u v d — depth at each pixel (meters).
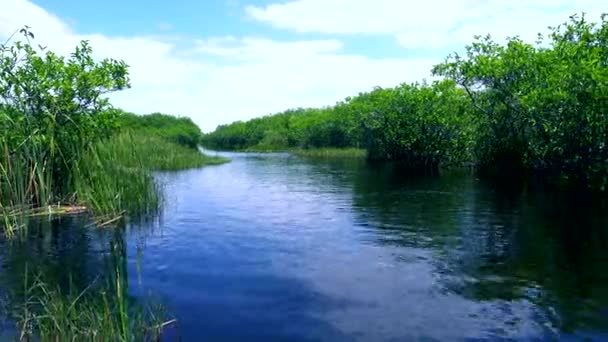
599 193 20.67
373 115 44.41
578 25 23.59
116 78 17.22
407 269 10.32
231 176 31.55
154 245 12.43
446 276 9.82
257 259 11.18
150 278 9.73
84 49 16.75
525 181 25.95
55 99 15.53
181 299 8.57
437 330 7.32
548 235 13.14
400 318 7.76
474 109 31.23
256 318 7.77
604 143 20.44
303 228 14.55
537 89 23.47
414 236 13.37
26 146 14.32
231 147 98.94
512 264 10.55
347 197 21.06
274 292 8.95
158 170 35.34
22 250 11.68
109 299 8.41
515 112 27.88
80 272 10.02
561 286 9.13
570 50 21.78
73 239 12.73
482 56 27.06
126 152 20.44
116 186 16.64
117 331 6.70
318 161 48.28
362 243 12.64
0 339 6.86
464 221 15.31
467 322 7.57
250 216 16.58
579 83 20.08
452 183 25.89
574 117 21.02
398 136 40.81
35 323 7.37
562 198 19.58
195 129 74.06
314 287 9.23
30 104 15.57
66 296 8.52
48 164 15.43
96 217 15.00
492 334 7.16
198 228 14.52
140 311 7.89
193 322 7.58
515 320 7.62
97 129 16.81
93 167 16.36
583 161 21.78
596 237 12.82
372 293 8.89
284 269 10.38
